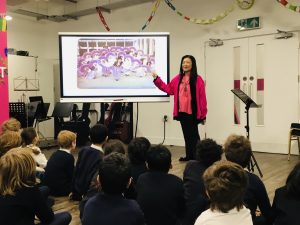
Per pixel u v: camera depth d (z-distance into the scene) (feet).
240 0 20.45
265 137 20.15
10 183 5.59
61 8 29.99
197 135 16.56
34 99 24.63
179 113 16.30
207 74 22.38
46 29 31.78
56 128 25.77
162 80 16.99
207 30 22.21
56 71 30.60
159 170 6.70
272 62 19.72
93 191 7.73
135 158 7.81
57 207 10.65
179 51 23.57
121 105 24.00
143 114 25.72
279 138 19.66
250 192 6.24
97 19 28.22
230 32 21.26
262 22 19.93
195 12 22.62
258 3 19.99
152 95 17.38
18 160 5.68
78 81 17.19
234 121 21.36
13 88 26.63
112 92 17.30
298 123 17.98
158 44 17.29
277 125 19.71
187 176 7.48
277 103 19.66
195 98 16.03
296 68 18.88
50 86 29.71
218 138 22.06
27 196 5.69
